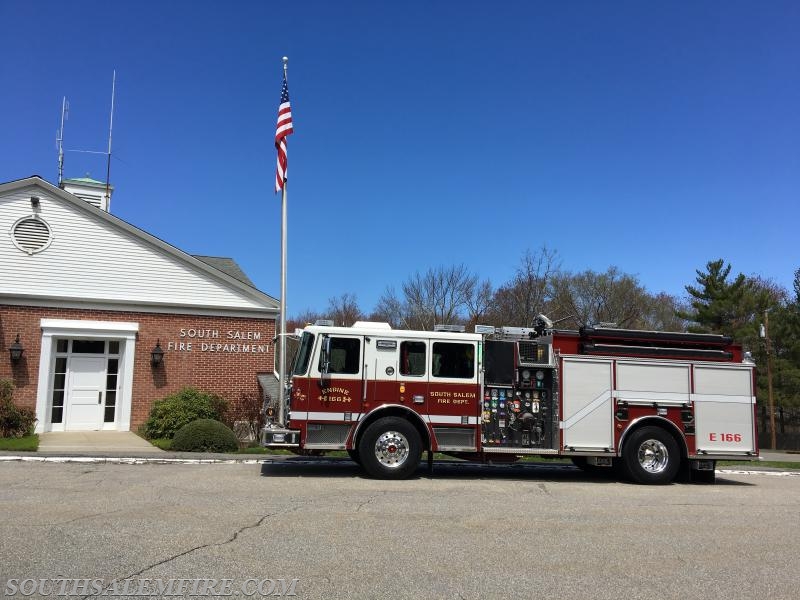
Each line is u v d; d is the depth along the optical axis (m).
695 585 5.31
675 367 11.71
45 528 6.47
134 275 18.47
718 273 39.38
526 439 11.25
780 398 35.94
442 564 5.67
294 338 11.82
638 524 7.62
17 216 17.61
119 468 11.05
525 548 6.30
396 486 9.91
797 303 37.62
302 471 11.30
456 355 11.09
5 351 17.05
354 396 10.73
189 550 5.81
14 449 12.97
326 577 5.20
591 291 44.31
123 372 18.11
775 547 6.63
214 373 18.83
